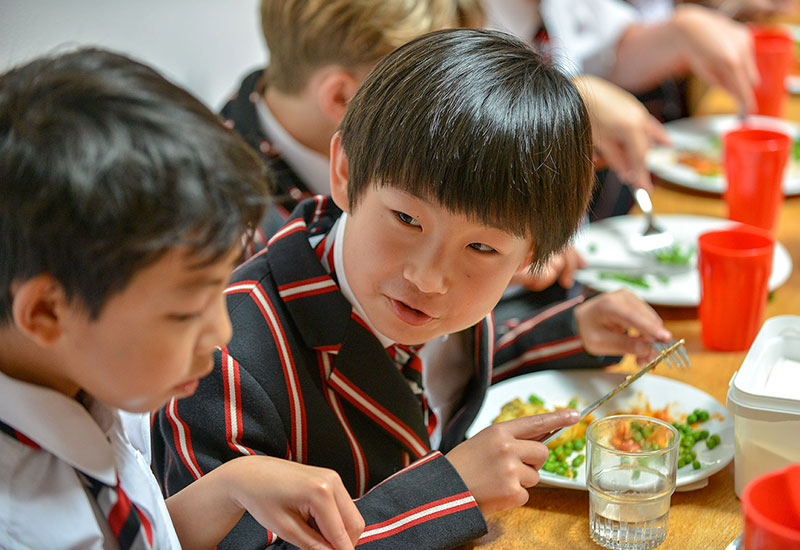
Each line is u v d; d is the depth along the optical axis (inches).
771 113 82.0
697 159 74.2
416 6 52.8
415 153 31.3
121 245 21.3
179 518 31.5
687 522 35.5
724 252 47.6
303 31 53.1
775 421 34.7
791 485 26.6
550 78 33.4
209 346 24.7
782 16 113.5
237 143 23.8
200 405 35.4
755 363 37.9
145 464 32.4
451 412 46.3
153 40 82.0
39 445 25.8
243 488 30.1
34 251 21.5
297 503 29.1
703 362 48.8
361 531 29.9
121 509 26.9
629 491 33.6
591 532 35.1
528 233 32.9
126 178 21.1
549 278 57.6
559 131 32.4
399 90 32.7
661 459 33.5
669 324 53.3
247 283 38.4
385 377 38.7
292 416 37.0
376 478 38.9
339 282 38.4
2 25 62.3
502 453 35.4
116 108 21.8
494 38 34.6
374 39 51.8
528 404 44.2
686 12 87.9
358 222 34.7
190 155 21.9
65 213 21.0
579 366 48.3
